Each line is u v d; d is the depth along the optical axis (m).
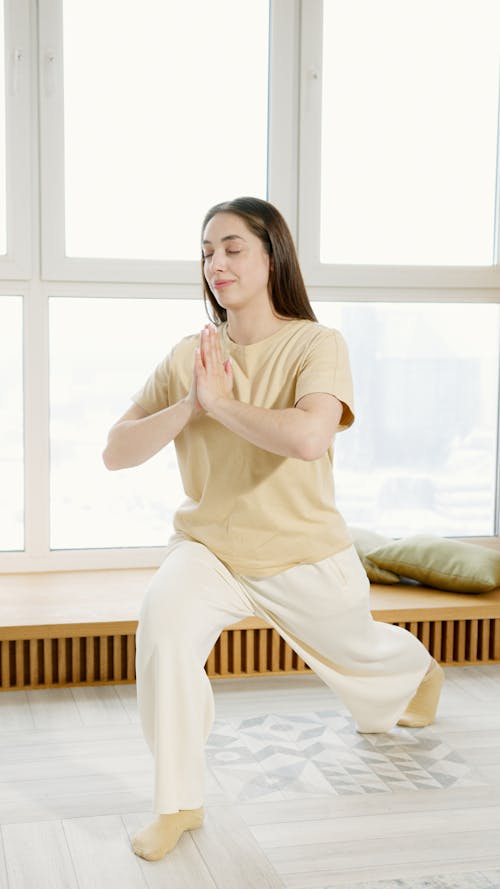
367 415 3.81
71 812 2.09
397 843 1.98
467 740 2.52
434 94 3.73
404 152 3.73
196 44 3.55
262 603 2.18
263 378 2.11
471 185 3.80
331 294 3.70
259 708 2.74
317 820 2.08
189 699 1.91
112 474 3.66
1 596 3.20
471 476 3.92
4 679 2.88
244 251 2.07
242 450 2.10
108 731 2.55
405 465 3.87
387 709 2.44
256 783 2.25
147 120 3.54
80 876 1.84
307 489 2.14
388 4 3.66
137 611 3.01
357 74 3.66
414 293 3.76
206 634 2.03
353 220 3.72
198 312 3.65
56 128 3.43
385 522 3.88
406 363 3.82
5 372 3.55
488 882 1.84
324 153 3.67
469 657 3.22
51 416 3.59
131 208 3.56
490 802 2.18
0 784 2.21
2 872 1.84
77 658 2.92
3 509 3.60
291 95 3.58
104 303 3.58
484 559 3.30
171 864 1.89
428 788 2.24
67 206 3.51
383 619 3.07
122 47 3.50
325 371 2.01
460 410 3.88
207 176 3.61
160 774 1.90
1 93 3.41
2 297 3.51
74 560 3.62
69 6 3.44
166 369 2.23
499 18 3.76
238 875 1.85
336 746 2.47
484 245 3.84
